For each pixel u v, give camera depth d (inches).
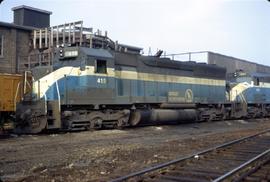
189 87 1008.2
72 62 725.9
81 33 944.3
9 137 646.5
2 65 1023.6
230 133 770.8
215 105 1125.1
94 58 743.7
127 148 532.1
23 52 1074.7
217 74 1127.6
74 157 453.4
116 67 802.2
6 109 753.6
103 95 763.4
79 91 725.9
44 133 707.4
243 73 1325.0
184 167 393.1
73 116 720.3
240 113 1229.1
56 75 705.0
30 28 1082.7
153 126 905.5
